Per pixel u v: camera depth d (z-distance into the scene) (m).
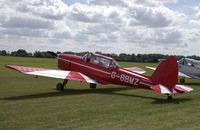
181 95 14.95
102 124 8.48
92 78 16.02
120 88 17.45
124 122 8.76
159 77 13.36
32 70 14.70
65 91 15.72
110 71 15.46
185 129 8.11
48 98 13.01
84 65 16.55
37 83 19.52
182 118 9.40
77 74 15.89
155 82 13.59
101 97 13.63
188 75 21.94
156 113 10.10
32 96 13.53
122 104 11.77
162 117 9.49
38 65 42.94
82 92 15.45
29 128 7.94
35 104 11.39
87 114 9.74
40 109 10.41
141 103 12.09
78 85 18.97
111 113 9.97
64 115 9.52
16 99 12.54
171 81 12.84
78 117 9.30
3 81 20.34
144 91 16.09
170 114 9.98
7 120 8.75
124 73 14.95
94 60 16.20
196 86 20.34
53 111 10.12
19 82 19.91
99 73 15.87
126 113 10.02
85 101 12.37
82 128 8.03
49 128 7.98
